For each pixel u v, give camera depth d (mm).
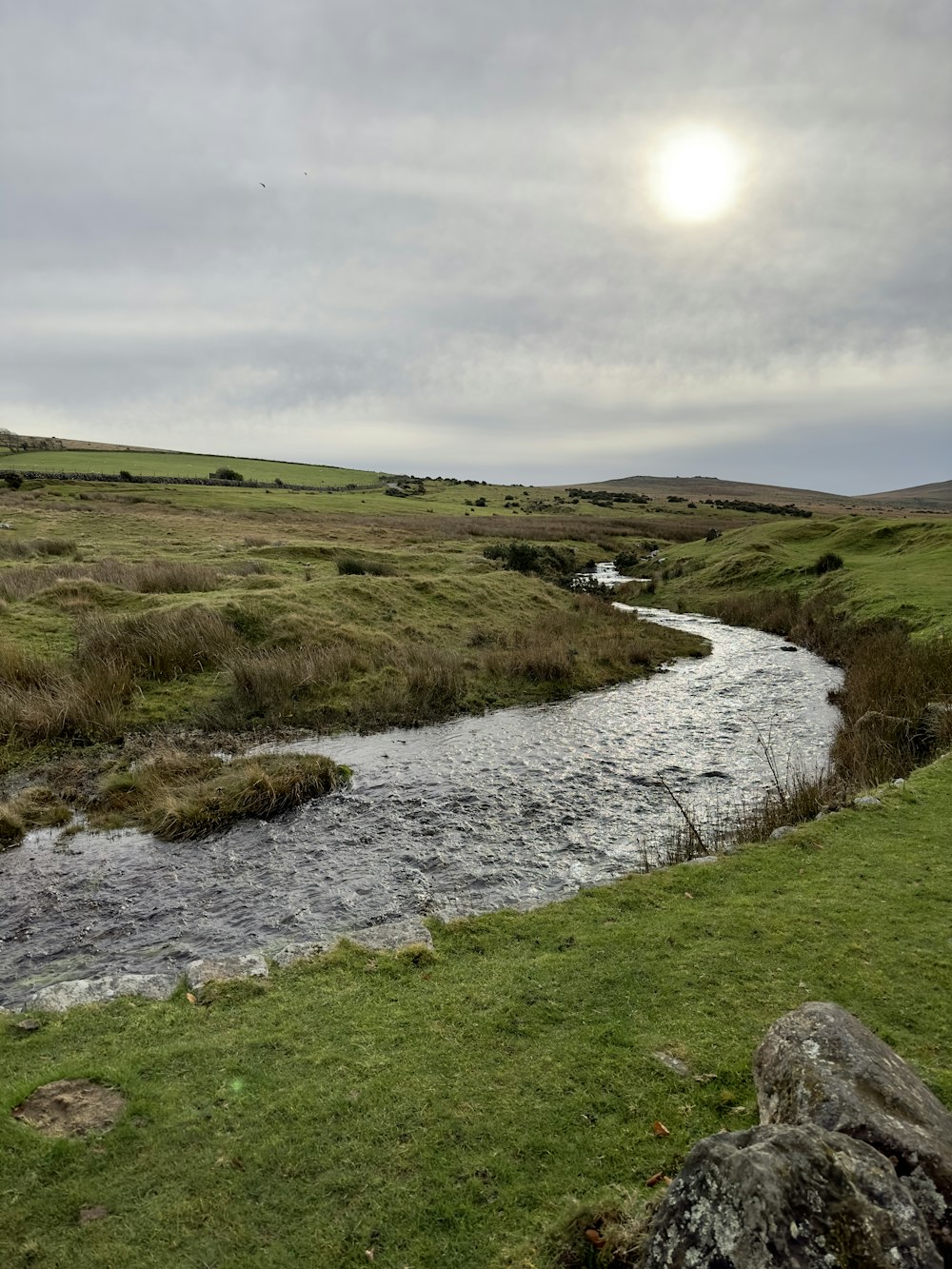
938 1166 2881
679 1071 4836
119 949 7941
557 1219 3693
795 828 9383
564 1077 4859
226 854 10352
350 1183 4070
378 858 10203
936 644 19234
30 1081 4898
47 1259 3643
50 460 100188
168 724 15414
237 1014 5801
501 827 11234
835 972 5949
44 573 24156
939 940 6414
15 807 11461
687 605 36938
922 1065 4715
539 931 7125
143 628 18078
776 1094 3541
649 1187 3879
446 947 6910
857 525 47094
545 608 28250
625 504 119625
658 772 13703
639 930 6902
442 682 18719
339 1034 5457
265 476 111125
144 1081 4961
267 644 19234
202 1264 3621
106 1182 4098
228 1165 4207
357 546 39562
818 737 15703
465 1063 5039
